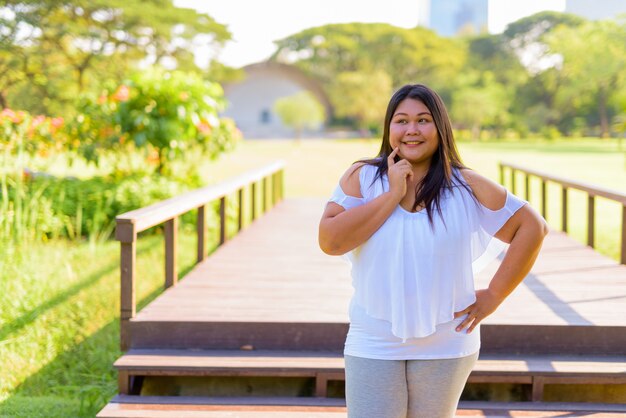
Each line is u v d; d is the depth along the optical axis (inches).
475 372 157.3
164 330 174.9
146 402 156.6
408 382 96.7
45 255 291.6
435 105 96.7
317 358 167.5
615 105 1552.7
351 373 97.6
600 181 665.6
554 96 1886.1
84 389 181.0
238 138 429.1
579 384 161.9
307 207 464.8
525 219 97.3
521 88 1962.4
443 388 96.0
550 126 1877.5
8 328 225.1
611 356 167.5
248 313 183.3
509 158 967.6
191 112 394.0
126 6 819.4
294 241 317.7
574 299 197.3
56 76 647.8
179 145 398.3
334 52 2377.0
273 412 151.7
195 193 240.1
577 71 1601.9
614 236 404.8
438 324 94.9
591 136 1852.9
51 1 661.9
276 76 2508.6
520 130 1875.0
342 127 2336.4
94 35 727.7
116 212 366.3
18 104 618.8
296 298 203.2
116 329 238.7
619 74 1423.5
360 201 97.9
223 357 167.9
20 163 284.2
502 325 168.9
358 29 2343.8
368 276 95.4
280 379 166.2
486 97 1831.9
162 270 315.0
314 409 153.5
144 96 391.5
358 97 1990.7
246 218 465.4
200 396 165.0
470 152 1132.5
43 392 198.2
